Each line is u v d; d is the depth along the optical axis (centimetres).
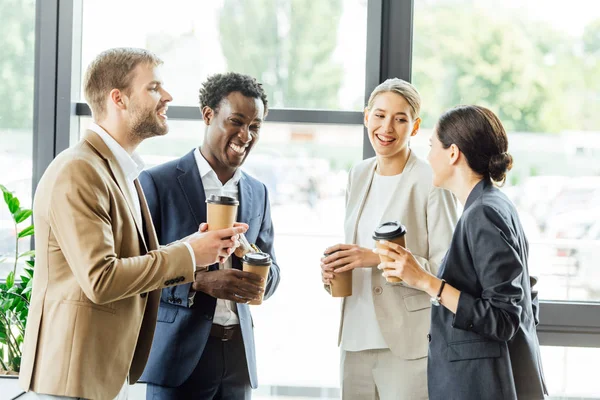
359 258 224
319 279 295
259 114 226
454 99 290
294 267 296
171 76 295
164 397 219
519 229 188
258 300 215
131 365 193
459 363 181
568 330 286
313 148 292
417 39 289
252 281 212
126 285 171
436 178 199
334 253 226
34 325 174
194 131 295
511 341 184
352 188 245
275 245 296
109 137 189
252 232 233
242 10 292
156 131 193
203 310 216
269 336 298
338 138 292
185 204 223
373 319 231
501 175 189
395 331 226
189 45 294
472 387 179
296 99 293
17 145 300
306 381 299
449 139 192
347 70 290
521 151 290
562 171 289
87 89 191
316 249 295
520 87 288
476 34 288
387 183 239
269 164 294
